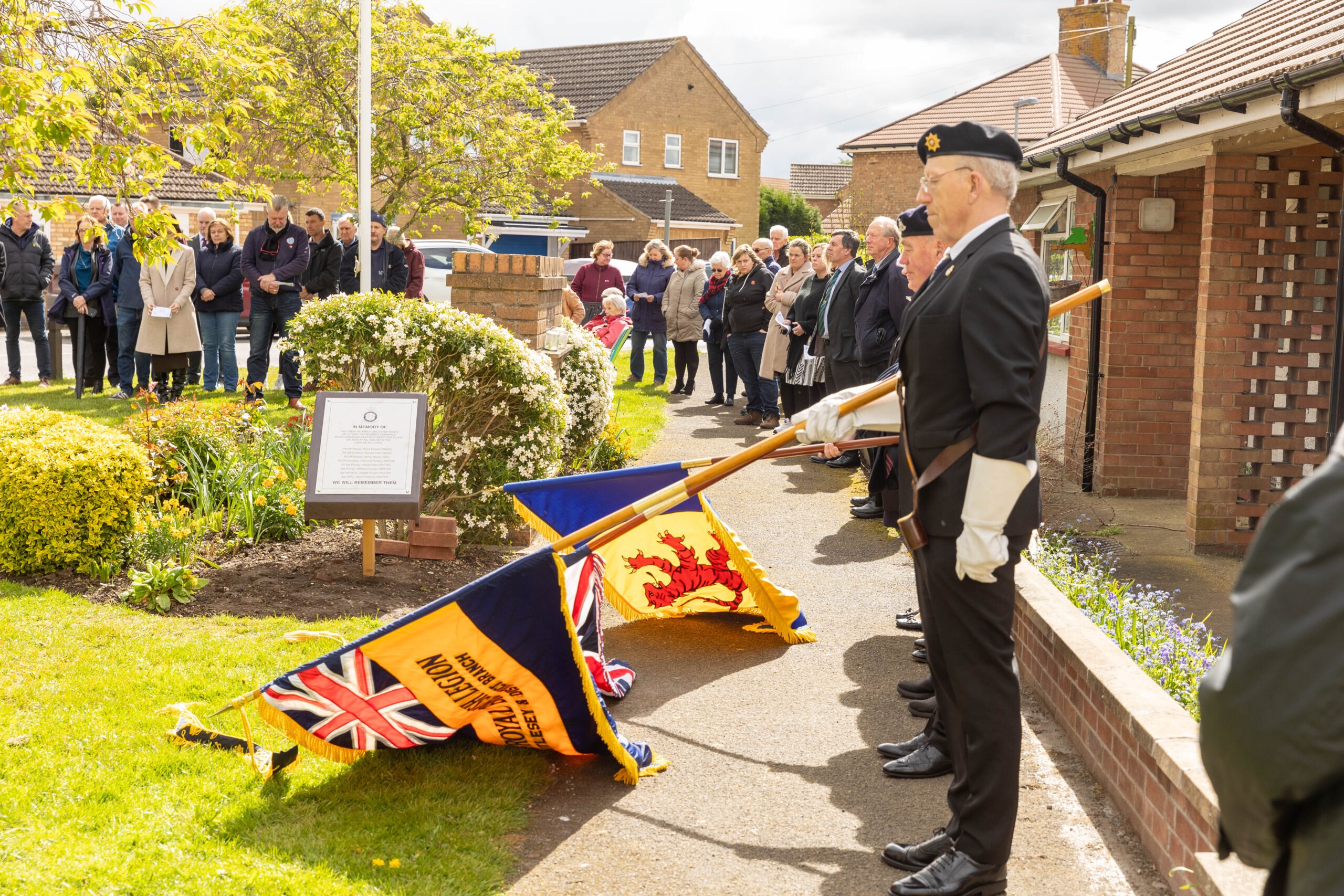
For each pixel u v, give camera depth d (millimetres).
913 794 4105
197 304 12273
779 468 10359
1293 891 1363
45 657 4840
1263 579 1382
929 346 3166
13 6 6027
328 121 22688
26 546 5957
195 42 6621
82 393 12430
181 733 4148
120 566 6113
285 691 3912
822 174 67000
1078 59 28141
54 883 3080
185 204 25000
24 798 3588
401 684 3986
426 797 3908
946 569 3189
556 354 8320
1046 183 12094
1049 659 4844
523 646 3971
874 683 5219
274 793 3873
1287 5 9156
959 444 3148
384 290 11664
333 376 6953
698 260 15219
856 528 8172
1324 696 1289
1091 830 3809
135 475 6277
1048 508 8797
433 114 23109
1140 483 10078
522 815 3857
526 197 25250
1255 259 7953
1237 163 7906
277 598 5863
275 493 7047
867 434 5527
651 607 6074
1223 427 8023
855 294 8906
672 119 43469
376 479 6059
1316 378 8000
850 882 3475
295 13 21922
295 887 3234
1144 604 5605
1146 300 9906
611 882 3461
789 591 5816
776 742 4562
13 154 5848
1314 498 1356
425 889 3285
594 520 5711
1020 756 3271
